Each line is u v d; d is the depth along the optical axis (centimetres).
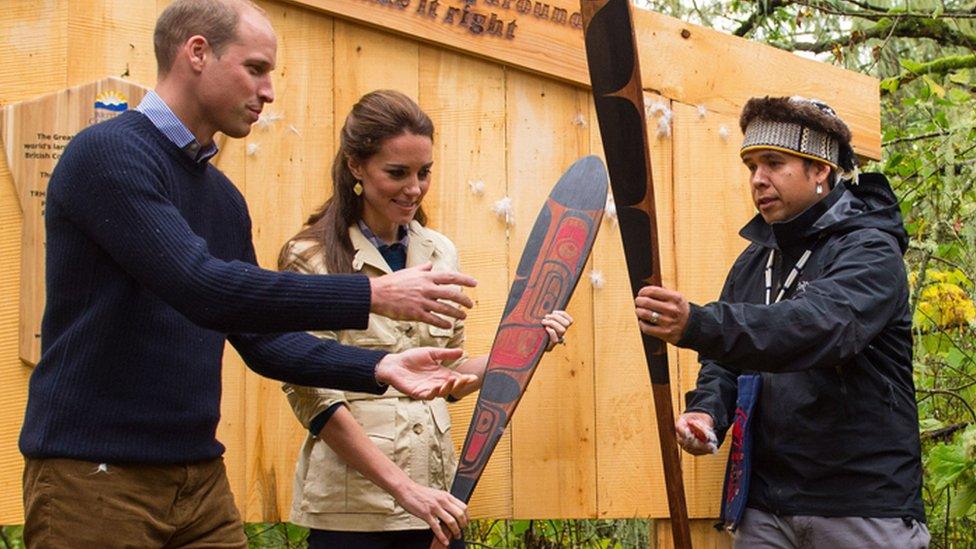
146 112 221
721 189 324
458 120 317
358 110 266
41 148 296
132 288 213
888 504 258
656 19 323
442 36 313
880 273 256
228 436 304
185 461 221
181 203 222
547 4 317
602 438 316
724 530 315
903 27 486
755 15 493
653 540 323
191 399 221
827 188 275
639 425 317
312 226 275
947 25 487
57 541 209
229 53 221
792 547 267
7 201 296
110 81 300
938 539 416
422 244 282
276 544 409
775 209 274
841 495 260
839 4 489
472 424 265
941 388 424
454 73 317
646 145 255
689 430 277
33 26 299
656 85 322
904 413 265
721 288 323
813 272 269
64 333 213
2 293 295
